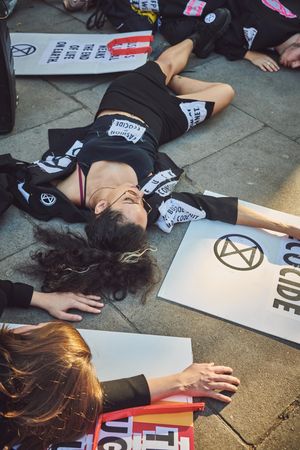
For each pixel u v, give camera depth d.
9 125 2.41
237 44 3.03
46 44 3.00
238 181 2.29
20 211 2.09
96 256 1.78
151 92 2.40
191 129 2.54
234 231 2.04
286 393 1.58
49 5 3.50
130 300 1.80
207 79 2.88
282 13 2.91
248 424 1.51
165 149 2.42
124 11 3.12
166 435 1.45
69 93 2.71
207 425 1.50
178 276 1.87
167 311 1.78
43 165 2.09
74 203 2.05
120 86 2.38
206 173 2.31
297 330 1.74
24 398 1.24
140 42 2.92
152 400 1.48
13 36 3.06
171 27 3.04
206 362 1.65
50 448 1.36
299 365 1.65
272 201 2.21
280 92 2.82
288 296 1.83
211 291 1.83
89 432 1.40
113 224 1.80
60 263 1.81
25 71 2.78
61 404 1.25
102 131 2.19
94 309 1.75
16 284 1.72
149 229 2.04
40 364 1.26
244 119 2.63
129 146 2.13
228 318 1.76
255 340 1.71
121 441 1.42
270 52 3.11
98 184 2.01
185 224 2.06
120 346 1.65
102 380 1.56
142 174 2.07
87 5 3.40
